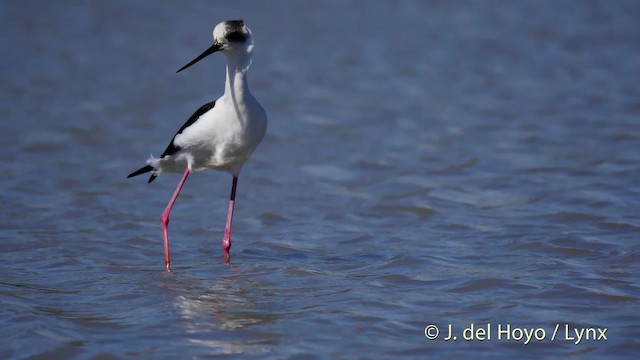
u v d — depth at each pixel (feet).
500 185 47.03
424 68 84.53
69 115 65.26
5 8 117.80
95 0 122.42
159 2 121.08
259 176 50.16
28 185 46.93
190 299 29.14
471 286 30.37
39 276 32.01
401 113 67.00
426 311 27.84
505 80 78.74
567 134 58.54
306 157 54.60
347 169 51.62
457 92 74.38
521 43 96.37
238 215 42.55
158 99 71.72
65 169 50.75
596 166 49.67
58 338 25.41
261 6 118.42
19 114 65.31
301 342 25.25
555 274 31.60
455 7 118.32
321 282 31.19
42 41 97.55
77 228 39.52
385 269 32.78
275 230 39.81
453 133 60.29
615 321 26.73
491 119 64.13
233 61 31.40
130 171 50.90
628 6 118.93
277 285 30.86
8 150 54.54
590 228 38.27
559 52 91.50
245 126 31.91
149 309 28.09
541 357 24.30
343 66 85.25
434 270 32.48
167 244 33.53
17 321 26.66
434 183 47.96
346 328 26.32
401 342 25.31
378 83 78.18
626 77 78.69
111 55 90.38
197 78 80.38
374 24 107.14
